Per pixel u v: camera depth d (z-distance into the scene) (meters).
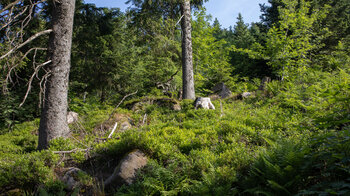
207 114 8.91
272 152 3.89
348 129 3.28
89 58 14.76
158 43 12.66
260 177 3.36
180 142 5.79
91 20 13.86
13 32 7.48
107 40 16.28
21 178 4.74
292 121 6.25
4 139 9.18
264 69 23.31
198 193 3.41
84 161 5.66
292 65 15.74
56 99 6.73
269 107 9.00
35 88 11.93
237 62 29.38
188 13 12.77
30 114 12.37
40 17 11.58
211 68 21.28
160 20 12.99
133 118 9.88
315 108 6.30
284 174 3.09
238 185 3.65
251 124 6.75
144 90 16.09
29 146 7.93
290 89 9.58
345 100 4.20
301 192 2.72
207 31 21.45
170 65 14.79
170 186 3.98
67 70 7.03
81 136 7.68
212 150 5.25
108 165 5.39
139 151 5.23
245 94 12.04
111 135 7.11
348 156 2.76
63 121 6.85
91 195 4.51
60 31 6.85
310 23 15.54
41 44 12.16
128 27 13.34
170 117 9.45
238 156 4.32
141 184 4.12
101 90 16.36
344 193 2.37
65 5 6.91
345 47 19.05
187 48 12.61
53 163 5.31
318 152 3.33
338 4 23.38
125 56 16.73
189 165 4.41
